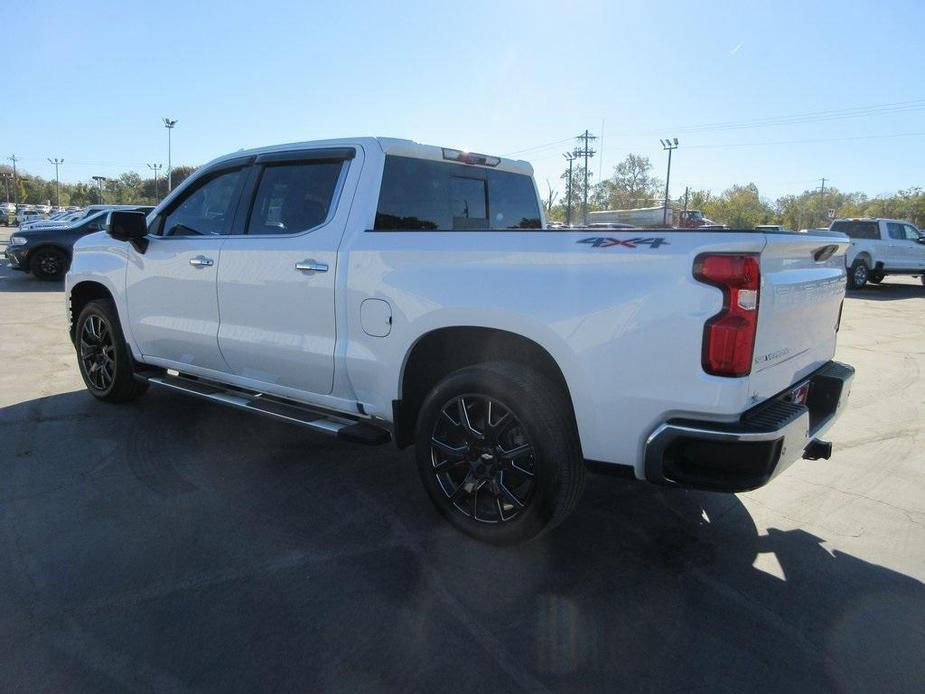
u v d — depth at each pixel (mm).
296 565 3062
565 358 2830
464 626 2639
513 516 3125
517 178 4895
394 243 3389
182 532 3342
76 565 3002
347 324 3576
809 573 3100
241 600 2768
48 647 2439
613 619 2713
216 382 4664
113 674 2311
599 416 2795
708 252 2537
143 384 5391
